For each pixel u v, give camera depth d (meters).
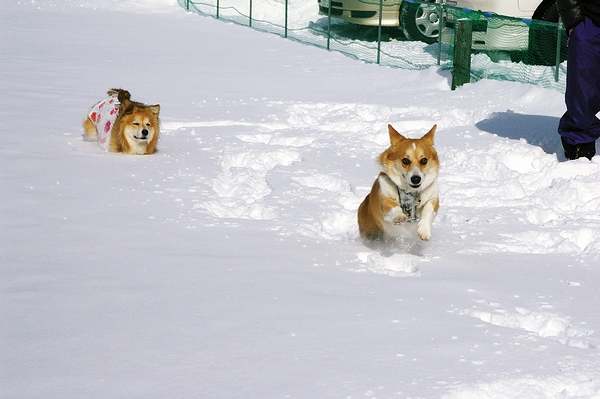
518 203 12.05
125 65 23.39
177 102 18.75
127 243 9.67
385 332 7.13
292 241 9.99
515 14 23.25
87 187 12.09
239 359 6.54
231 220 10.82
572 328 7.38
